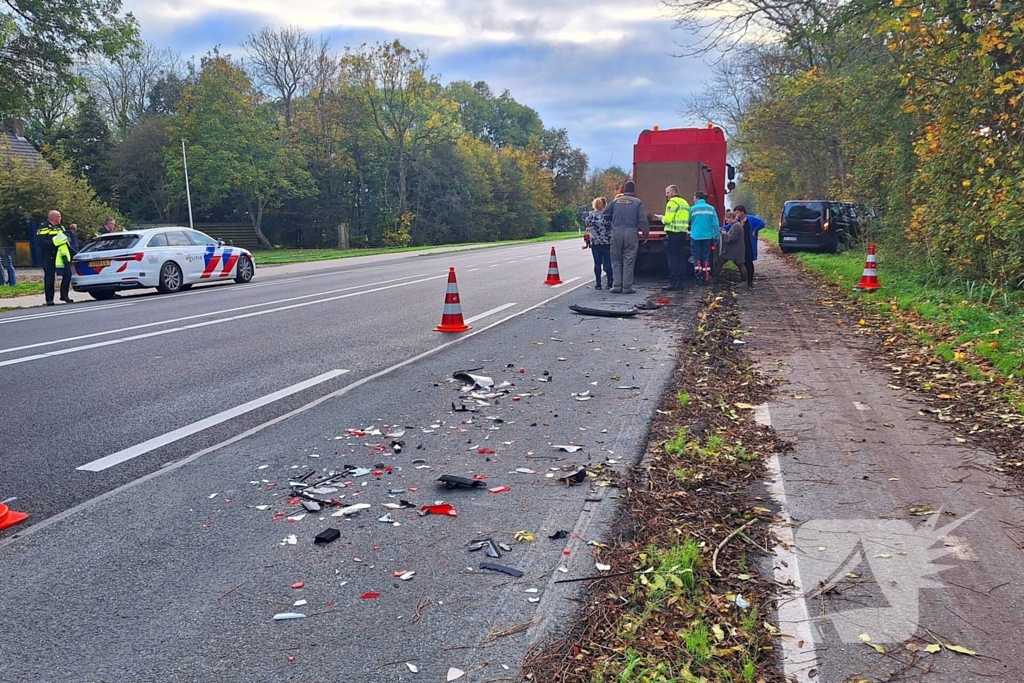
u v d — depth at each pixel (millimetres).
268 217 59031
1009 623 3193
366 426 6004
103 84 68188
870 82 16891
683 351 8953
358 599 3357
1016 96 11055
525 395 6953
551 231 100812
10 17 17938
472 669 2855
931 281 13859
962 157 12656
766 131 33781
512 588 3443
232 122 51625
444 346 9453
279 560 3723
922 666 2896
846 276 17266
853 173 23047
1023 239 11234
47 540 3961
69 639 3062
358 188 61781
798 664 2908
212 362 8562
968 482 4789
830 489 4676
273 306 13938
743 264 16453
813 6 13195
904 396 6906
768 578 3566
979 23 11133
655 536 3975
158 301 15672
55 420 6207
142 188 54906
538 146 102875
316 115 60125
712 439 5535
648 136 17750
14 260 30375
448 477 4703
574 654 2936
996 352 8125
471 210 68500
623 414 6301
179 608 3291
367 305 13891
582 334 10219
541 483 4738
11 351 9359
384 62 59312
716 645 3010
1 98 19750
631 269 15188
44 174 31469
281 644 3020
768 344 9508
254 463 5133
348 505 4402
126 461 5188
